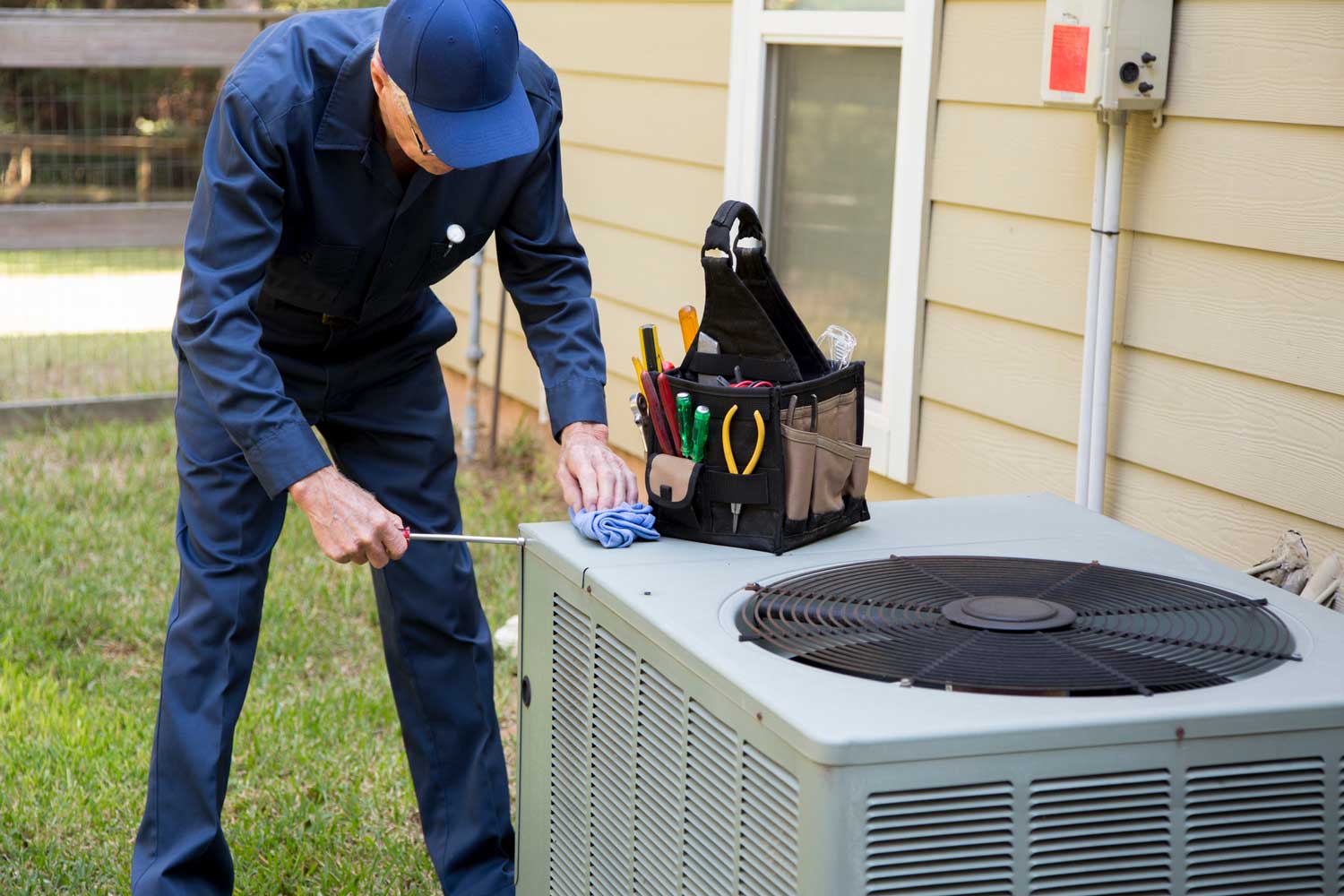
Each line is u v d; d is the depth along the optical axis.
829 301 4.01
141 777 3.12
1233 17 2.52
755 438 1.93
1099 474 2.84
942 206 3.37
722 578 1.83
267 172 2.15
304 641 3.95
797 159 4.08
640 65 4.83
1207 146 2.60
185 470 2.31
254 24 6.90
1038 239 3.07
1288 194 2.45
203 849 2.25
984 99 3.19
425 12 1.98
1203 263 2.63
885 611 1.69
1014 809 1.38
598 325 2.45
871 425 3.68
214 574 2.28
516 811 2.20
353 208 2.26
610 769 1.82
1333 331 2.39
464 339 6.57
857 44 3.71
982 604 1.68
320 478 2.07
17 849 2.81
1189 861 1.43
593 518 1.98
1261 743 1.42
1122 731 1.39
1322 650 1.59
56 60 6.59
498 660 3.82
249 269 2.13
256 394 2.08
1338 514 2.41
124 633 4.05
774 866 1.42
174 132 12.65
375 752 3.30
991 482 3.29
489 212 2.38
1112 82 2.60
